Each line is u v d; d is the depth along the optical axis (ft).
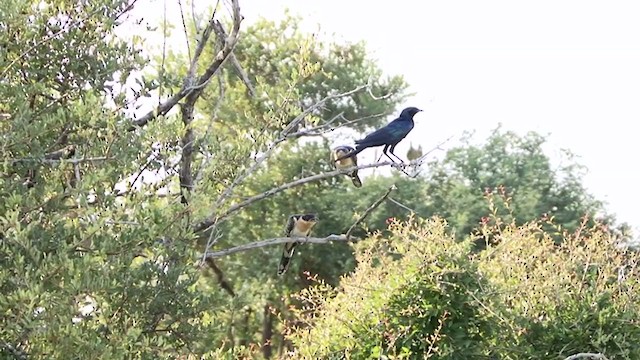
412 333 46.44
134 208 31.78
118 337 29.86
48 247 30.50
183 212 32.55
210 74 39.83
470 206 115.44
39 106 36.17
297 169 118.83
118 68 37.29
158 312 33.19
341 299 49.75
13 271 29.89
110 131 32.68
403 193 118.83
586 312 46.62
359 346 47.55
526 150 126.52
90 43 36.96
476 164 125.59
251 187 115.96
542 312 48.01
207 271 112.06
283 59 117.29
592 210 122.31
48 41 36.42
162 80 38.04
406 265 48.08
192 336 33.65
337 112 123.75
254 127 40.11
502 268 49.75
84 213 31.37
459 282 47.03
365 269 49.83
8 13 34.40
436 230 48.60
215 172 38.45
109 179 32.86
